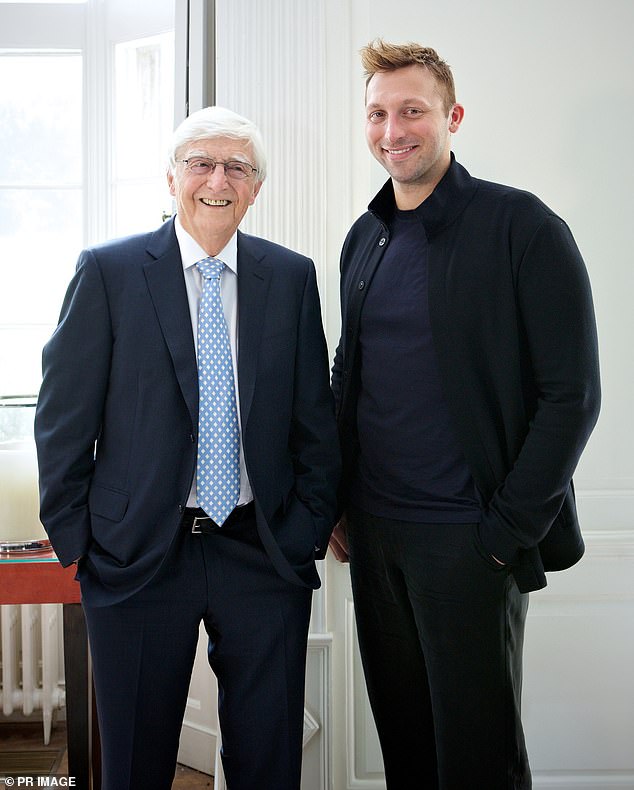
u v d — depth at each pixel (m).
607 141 2.31
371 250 1.94
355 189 2.33
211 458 1.76
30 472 2.20
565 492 1.71
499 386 1.73
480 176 2.32
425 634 1.83
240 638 1.79
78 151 2.74
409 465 1.81
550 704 2.41
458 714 1.80
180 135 1.76
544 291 1.67
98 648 1.76
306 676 2.33
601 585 2.38
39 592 2.10
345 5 2.31
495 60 2.31
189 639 1.79
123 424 1.75
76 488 1.77
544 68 2.31
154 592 1.75
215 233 1.78
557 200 2.32
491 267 1.72
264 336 1.82
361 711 2.39
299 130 2.31
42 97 2.73
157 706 1.77
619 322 2.34
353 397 1.96
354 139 2.32
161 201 2.63
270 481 1.80
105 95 2.67
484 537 1.71
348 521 2.00
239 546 1.78
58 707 2.83
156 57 2.62
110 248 1.80
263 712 1.81
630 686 2.40
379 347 1.85
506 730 1.80
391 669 1.97
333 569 2.36
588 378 1.67
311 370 1.89
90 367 1.74
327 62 2.31
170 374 1.74
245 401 1.76
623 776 2.41
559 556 1.84
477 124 2.31
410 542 1.81
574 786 2.41
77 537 1.75
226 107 2.31
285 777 1.82
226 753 1.86
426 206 1.77
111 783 1.76
